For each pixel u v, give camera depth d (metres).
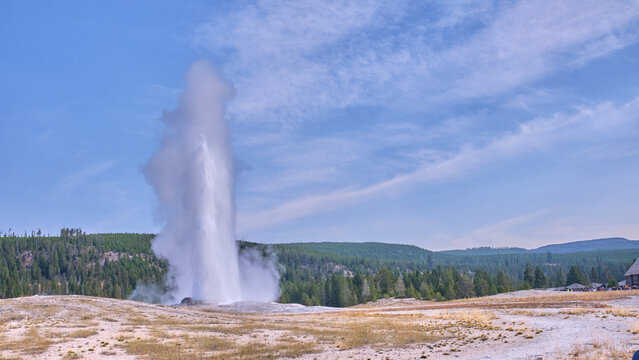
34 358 28.89
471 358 25.69
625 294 61.91
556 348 25.48
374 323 43.97
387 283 156.38
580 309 43.78
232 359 28.48
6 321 40.91
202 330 40.25
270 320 48.78
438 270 173.00
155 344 33.31
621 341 25.78
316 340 35.09
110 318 44.12
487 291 139.38
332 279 153.50
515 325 36.78
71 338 34.97
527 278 163.00
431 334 35.62
